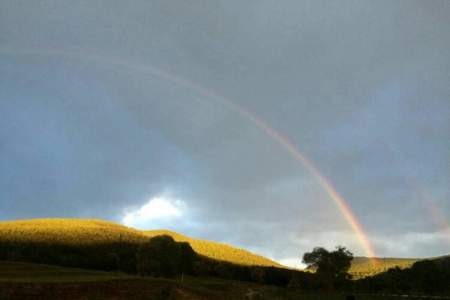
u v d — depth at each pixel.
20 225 192.62
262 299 90.12
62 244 171.75
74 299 58.47
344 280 123.62
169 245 110.88
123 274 103.19
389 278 125.62
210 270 161.62
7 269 84.06
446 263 132.50
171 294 71.38
